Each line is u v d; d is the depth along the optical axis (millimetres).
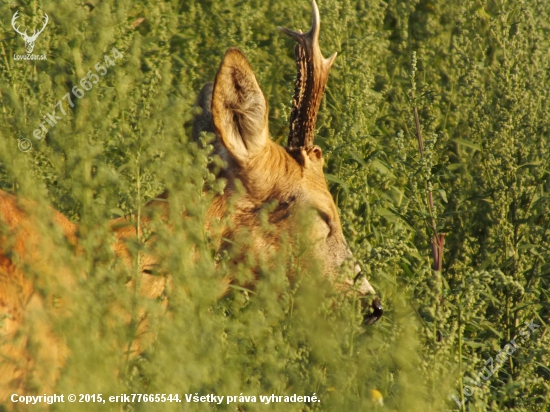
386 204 20062
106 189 12391
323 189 17750
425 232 20312
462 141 22031
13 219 13836
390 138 23547
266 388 12320
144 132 12852
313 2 18500
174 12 25453
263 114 17062
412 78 21031
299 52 18516
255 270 16719
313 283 13516
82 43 13531
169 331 11203
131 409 11008
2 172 16375
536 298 18844
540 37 22797
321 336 12086
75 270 11805
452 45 27844
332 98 24109
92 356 10922
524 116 20891
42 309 11906
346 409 11672
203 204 13570
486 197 20125
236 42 24266
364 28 27016
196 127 19281
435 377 12484
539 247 19141
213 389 11891
